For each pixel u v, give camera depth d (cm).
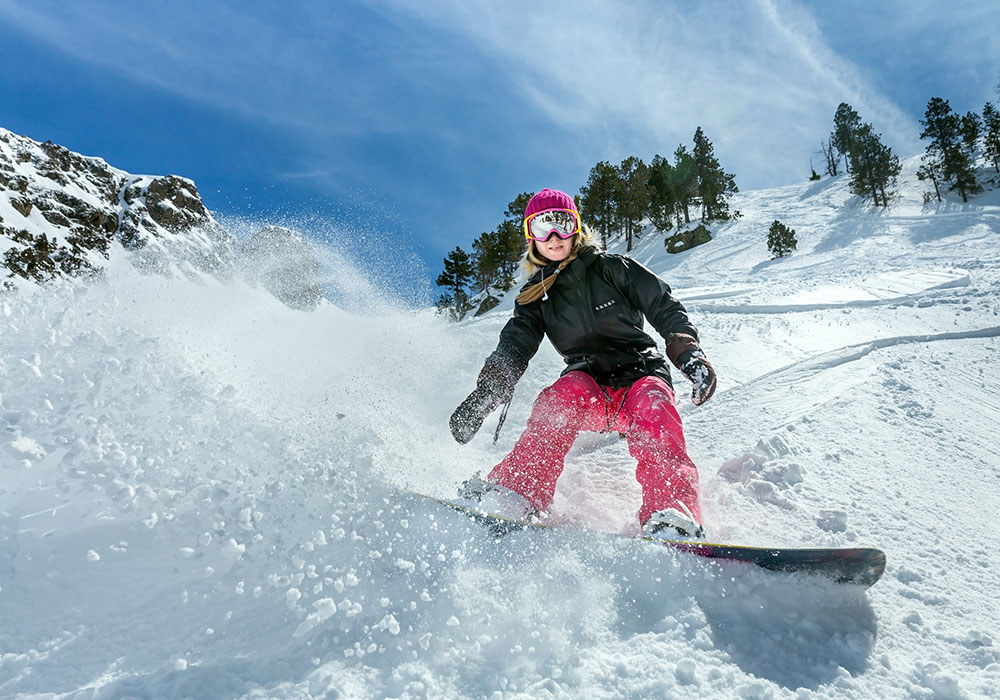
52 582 162
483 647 140
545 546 175
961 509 221
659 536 176
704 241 4038
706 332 588
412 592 160
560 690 125
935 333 517
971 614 156
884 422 309
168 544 175
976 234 2489
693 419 341
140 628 152
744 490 231
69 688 134
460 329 612
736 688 123
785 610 150
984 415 330
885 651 139
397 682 129
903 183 4650
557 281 256
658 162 5144
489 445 325
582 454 292
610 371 250
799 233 3631
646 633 142
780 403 350
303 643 145
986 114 4247
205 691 128
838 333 547
